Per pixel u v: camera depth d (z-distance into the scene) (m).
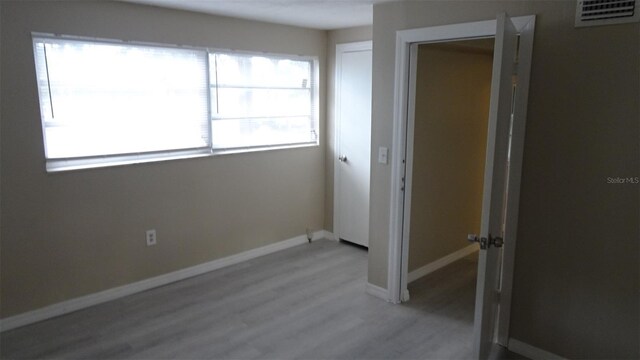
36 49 2.94
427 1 2.93
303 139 4.72
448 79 3.93
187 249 3.89
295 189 4.69
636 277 2.31
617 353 2.43
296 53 4.46
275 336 2.96
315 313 3.28
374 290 3.58
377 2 3.14
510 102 2.40
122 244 3.48
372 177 3.45
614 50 2.23
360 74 4.42
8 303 3.00
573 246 2.49
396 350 2.81
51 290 3.17
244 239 4.31
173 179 3.71
